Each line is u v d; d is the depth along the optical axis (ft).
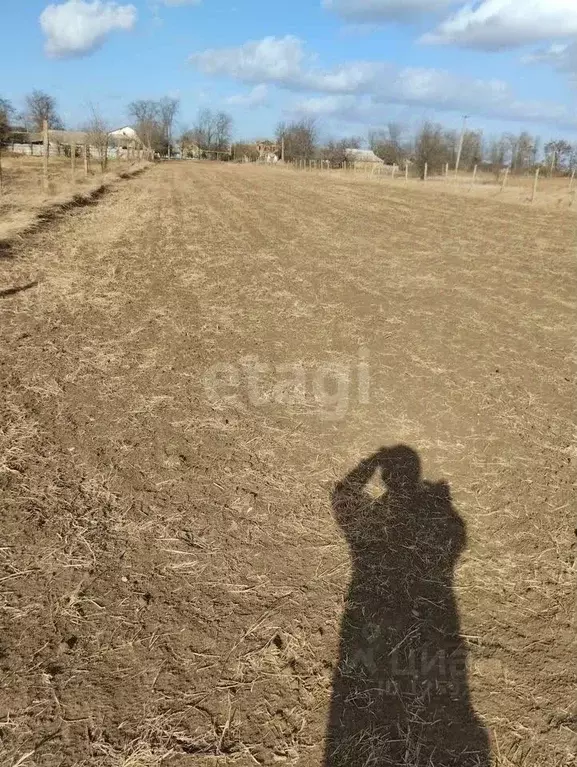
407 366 21.93
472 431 17.11
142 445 14.99
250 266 37.04
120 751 7.79
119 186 84.69
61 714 8.18
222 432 15.99
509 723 8.55
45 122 57.98
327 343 23.97
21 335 21.88
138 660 9.07
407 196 95.66
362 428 16.85
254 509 12.82
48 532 11.57
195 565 11.09
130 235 44.57
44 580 10.42
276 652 9.37
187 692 8.65
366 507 13.19
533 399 19.60
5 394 17.06
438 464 15.20
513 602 10.78
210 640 9.52
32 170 93.81
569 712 8.75
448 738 8.29
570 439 16.98
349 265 39.19
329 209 71.67
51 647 9.16
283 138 273.13
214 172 155.53
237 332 24.54
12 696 8.36
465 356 23.38
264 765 7.78
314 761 7.88
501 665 9.44
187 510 12.59
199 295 29.60
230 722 8.28
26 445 14.49
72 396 17.39
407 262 41.42
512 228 61.52
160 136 312.50
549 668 9.46
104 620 9.72
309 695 8.76
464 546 12.16
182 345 22.52
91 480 13.32
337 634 9.82
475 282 36.42
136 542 11.54
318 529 12.35
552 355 24.08
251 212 64.39
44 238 38.91
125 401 17.34
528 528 12.87
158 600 10.22
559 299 33.27
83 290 28.48
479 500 13.78
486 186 125.59
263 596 10.49
